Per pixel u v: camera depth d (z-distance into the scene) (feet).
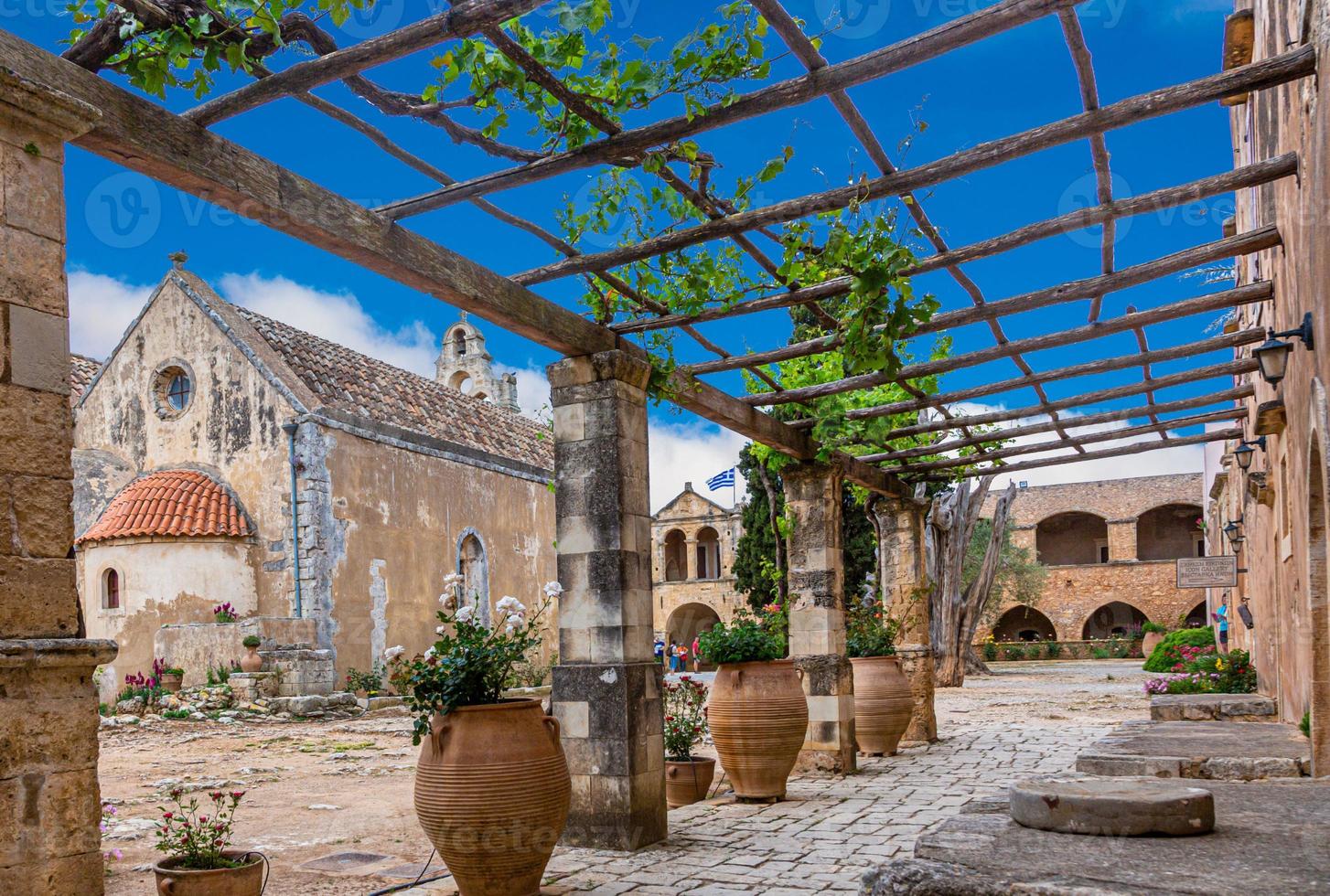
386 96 14.67
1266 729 25.23
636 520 22.43
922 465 36.50
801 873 18.74
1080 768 20.88
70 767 10.94
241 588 62.34
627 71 14.49
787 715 26.25
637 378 22.81
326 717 57.36
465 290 18.11
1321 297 14.83
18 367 10.96
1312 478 19.12
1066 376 26.55
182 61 12.30
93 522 68.44
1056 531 165.37
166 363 68.13
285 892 18.80
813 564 32.24
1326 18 12.87
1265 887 8.32
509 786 16.94
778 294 21.03
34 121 11.25
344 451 64.95
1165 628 138.62
